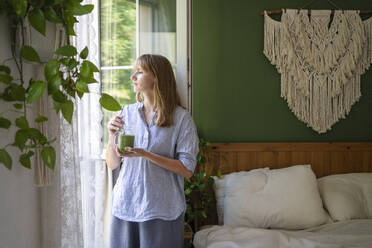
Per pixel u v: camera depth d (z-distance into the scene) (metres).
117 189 1.73
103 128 2.34
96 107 2.07
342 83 2.64
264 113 2.68
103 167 2.15
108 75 2.37
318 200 2.33
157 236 1.63
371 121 2.68
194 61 2.67
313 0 2.63
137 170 1.67
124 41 2.35
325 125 2.67
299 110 2.66
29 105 1.17
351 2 2.63
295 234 2.08
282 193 2.31
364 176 2.50
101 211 2.16
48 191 1.24
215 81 2.67
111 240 1.73
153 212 1.62
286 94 2.66
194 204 2.56
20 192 1.14
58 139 1.24
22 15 0.96
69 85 1.12
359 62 2.65
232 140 2.69
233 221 2.29
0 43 1.04
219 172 2.52
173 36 2.34
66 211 1.27
